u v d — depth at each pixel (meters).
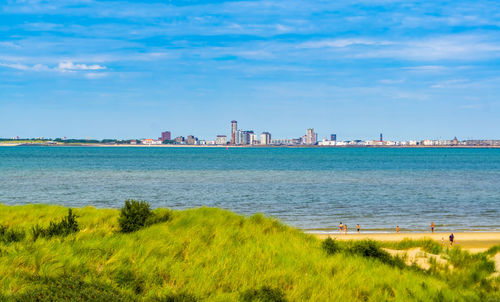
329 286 11.15
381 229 39.16
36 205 28.34
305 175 109.88
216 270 11.64
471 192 71.25
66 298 8.34
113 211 25.64
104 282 9.95
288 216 45.88
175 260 12.59
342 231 37.88
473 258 21.23
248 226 19.09
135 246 13.70
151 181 88.81
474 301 12.58
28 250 12.64
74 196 61.56
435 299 11.86
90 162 175.00
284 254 14.34
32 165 147.75
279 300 9.99
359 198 61.94
